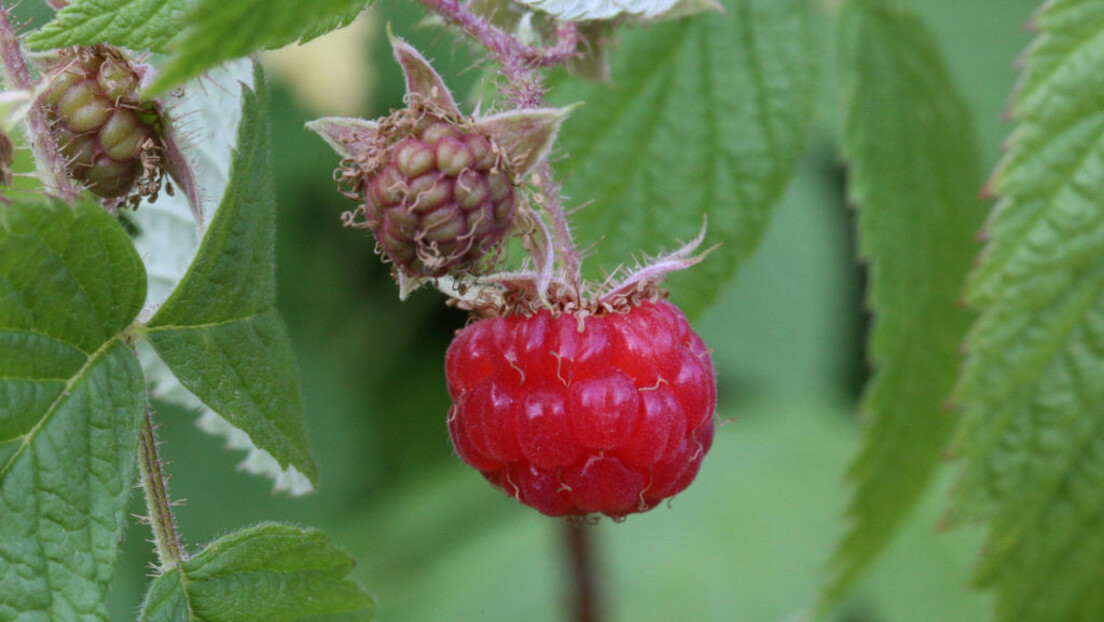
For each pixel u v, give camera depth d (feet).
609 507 0.68
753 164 0.79
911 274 0.82
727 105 0.79
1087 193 0.74
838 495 1.07
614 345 0.68
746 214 0.79
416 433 1.15
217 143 0.71
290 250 1.11
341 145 0.66
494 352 0.68
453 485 1.12
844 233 1.14
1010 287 0.75
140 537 0.96
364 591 0.67
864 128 0.81
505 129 0.66
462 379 0.68
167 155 0.67
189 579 0.66
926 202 0.82
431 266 0.65
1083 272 0.75
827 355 1.12
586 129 0.79
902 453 0.83
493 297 0.68
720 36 0.79
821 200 1.14
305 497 1.08
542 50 0.69
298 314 1.12
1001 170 0.75
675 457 0.68
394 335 1.15
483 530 1.10
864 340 1.18
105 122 0.66
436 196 0.65
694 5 0.69
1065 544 0.77
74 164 0.66
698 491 1.09
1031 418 0.76
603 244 0.79
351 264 1.13
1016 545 0.77
